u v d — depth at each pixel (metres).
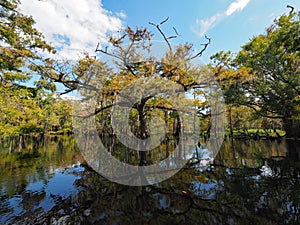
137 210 3.02
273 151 8.17
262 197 3.33
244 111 16.11
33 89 9.30
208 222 2.60
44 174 5.26
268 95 11.10
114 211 3.01
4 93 8.84
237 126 17.55
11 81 8.49
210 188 3.87
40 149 10.47
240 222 2.58
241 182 4.16
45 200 3.47
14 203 3.36
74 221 2.73
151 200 3.37
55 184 4.37
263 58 9.56
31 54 5.42
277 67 9.62
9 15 7.01
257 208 2.95
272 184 3.95
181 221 2.67
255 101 12.02
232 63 10.48
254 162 6.11
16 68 6.34
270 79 10.93
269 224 2.50
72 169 5.79
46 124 18.20
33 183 4.47
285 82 10.00
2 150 10.13
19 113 10.23
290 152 7.70
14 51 5.40
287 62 9.63
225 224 2.54
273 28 11.24
